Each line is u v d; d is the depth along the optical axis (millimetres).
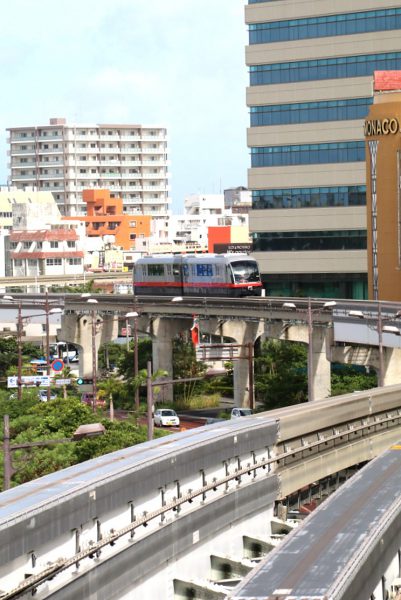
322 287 168625
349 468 57094
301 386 111625
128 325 143500
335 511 36500
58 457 69938
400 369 105875
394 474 42969
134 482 36688
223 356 125750
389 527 34531
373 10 161250
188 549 39688
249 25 168500
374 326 103562
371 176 137625
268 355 121500
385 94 136625
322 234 167500
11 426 86875
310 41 164875
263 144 169500
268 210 170375
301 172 167625
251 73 169375
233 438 44188
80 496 33281
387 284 136875
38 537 31062
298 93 166500
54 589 31016
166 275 145750
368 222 139000
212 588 36750
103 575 33688
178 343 141375
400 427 61844
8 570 29844
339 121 164750
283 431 48656
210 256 139000
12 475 67500
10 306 161750
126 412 116812
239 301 125562
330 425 53188
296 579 28531
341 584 27766
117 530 35188
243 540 43906
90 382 137000
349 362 110062
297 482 49469
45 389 123125
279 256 170375
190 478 40938
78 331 149625
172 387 131250
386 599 33406
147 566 36469
